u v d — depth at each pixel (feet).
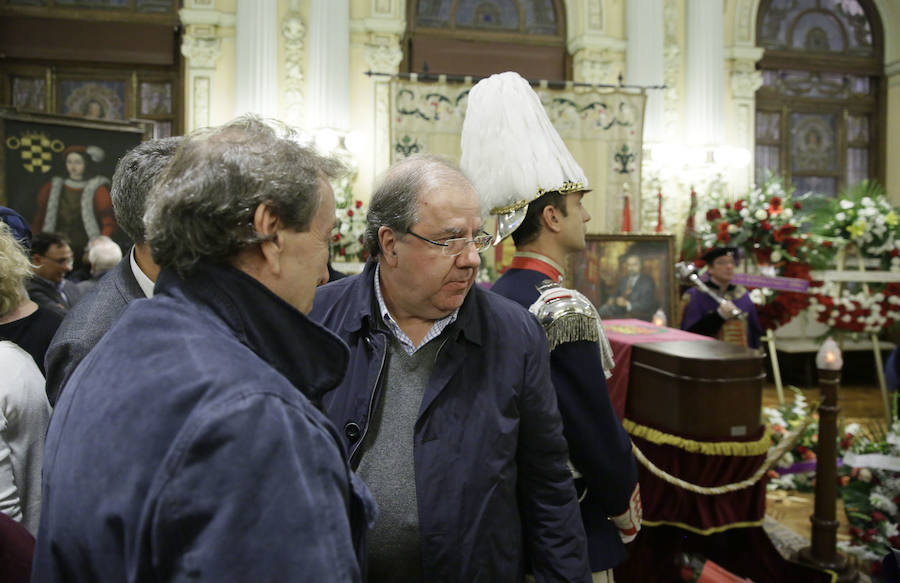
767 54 27.37
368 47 24.25
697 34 25.40
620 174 21.72
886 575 6.58
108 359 2.46
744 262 17.22
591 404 4.78
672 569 7.77
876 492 9.50
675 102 25.77
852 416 18.66
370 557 3.96
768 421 12.86
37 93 23.61
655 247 18.33
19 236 7.46
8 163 16.80
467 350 4.13
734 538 8.02
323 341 2.73
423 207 3.96
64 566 2.24
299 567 2.06
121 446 2.20
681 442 7.13
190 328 2.43
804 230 17.38
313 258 2.75
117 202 4.40
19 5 23.21
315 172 2.73
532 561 4.36
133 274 4.63
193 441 2.08
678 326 18.42
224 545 2.01
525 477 4.34
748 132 26.71
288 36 23.27
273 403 2.23
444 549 3.85
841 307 16.21
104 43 23.61
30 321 5.53
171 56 23.93
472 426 4.00
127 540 2.12
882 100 28.30
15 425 4.54
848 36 28.25
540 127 5.43
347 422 4.08
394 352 4.21
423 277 3.99
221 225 2.51
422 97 20.84
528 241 5.49
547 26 26.12
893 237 16.49
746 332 13.88
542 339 4.42
